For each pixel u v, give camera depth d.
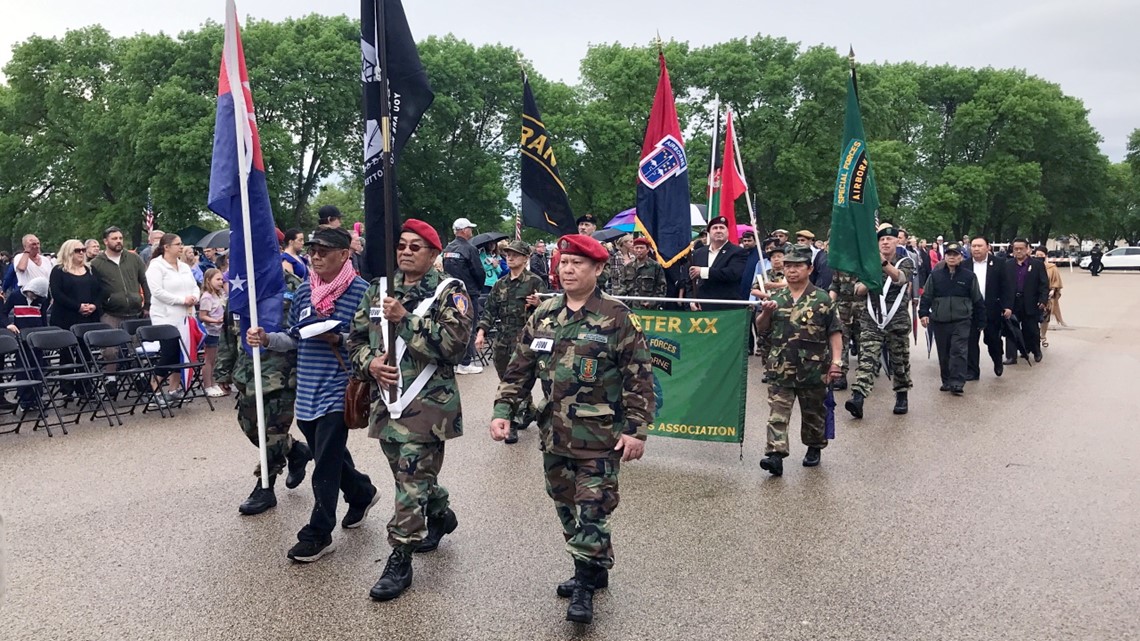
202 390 10.58
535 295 7.88
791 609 4.19
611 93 43.88
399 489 4.36
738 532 5.32
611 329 4.10
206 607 4.23
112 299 10.64
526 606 4.24
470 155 44.22
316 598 4.33
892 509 5.77
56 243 46.47
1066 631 3.93
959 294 10.55
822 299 6.62
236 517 5.62
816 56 43.41
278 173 36.47
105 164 41.72
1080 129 57.75
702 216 18.73
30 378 8.73
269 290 5.97
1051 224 61.22
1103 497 6.00
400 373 4.39
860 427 8.52
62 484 6.41
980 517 5.58
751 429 8.41
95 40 45.75
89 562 4.82
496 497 6.06
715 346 7.15
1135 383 11.30
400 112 4.69
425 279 4.49
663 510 5.77
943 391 10.75
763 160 44.94
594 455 4.09
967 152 57.09
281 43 37.81
